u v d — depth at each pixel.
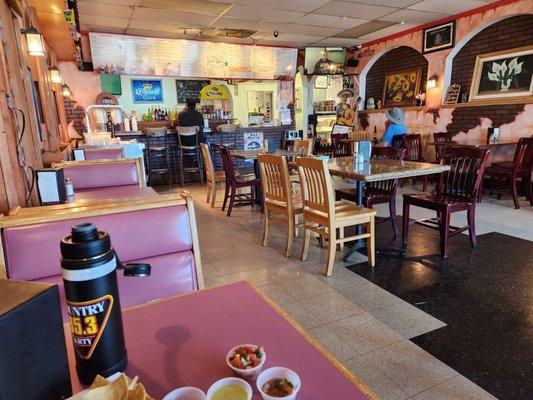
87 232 0.67
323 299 2.58
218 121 8.58
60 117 6.52
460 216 4.53
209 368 0.75
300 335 0.86
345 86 9.37
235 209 5.31
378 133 8.26
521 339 2.08
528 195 5.05
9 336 0.52
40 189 2.11
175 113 8.32
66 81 7.20
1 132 2.13
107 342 0.70
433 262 3.18
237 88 9.81
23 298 0.56
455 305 2.46
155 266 1.41
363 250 3.50
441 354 1.96
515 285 2.72
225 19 6.12
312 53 8.46
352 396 0.66
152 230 1.42
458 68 6.53
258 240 3.92
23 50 3.28
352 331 2.19
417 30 6.98
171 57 7.23
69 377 0.63
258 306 1.00
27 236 1.25
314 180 3.00
